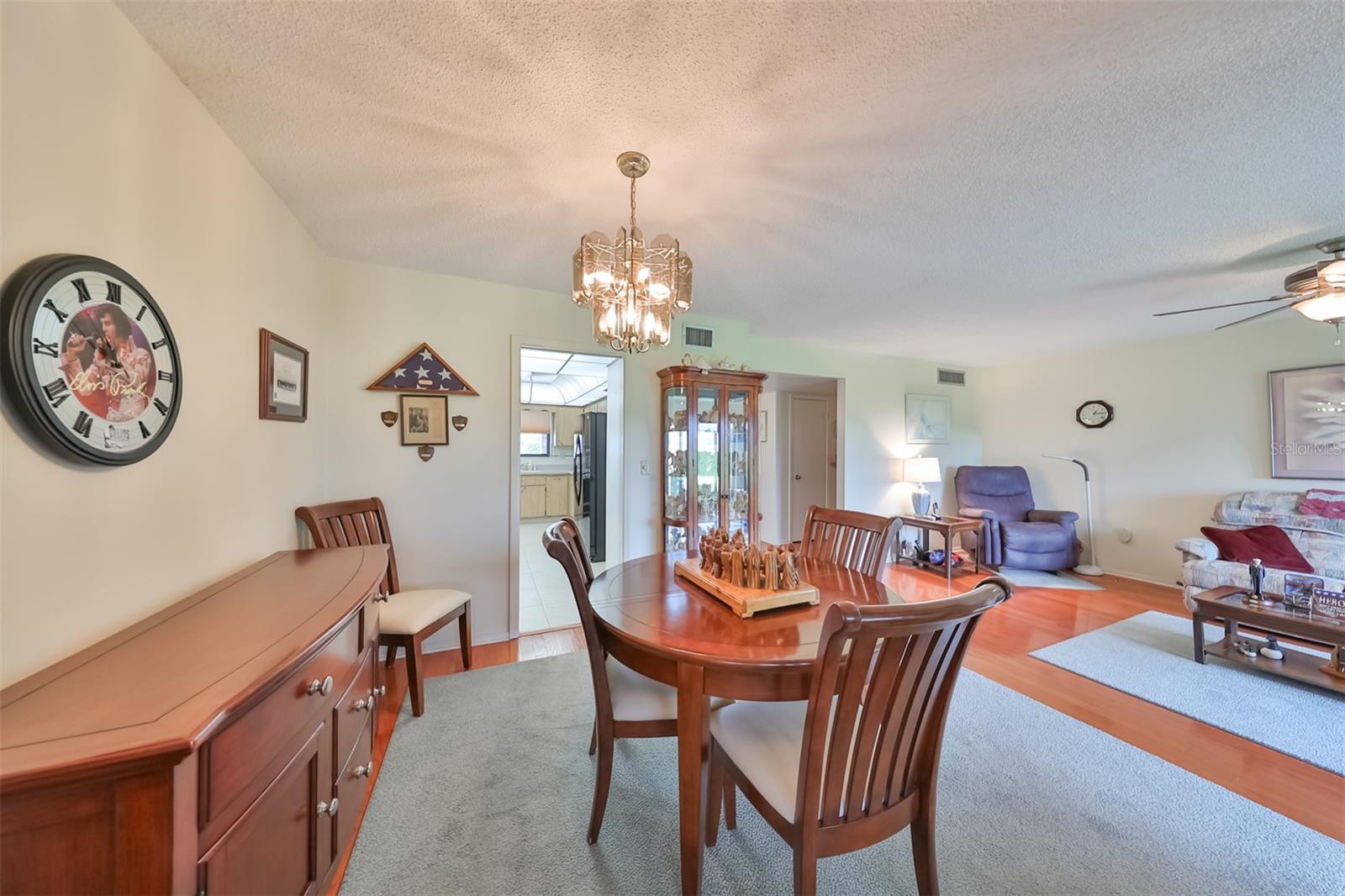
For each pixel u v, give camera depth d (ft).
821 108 4.68
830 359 15.92
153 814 2.21
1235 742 6.49
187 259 4.42
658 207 6.61
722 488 11.42
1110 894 4.25
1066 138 5.09
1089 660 8.98
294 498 6.98
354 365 8.60
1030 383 17.48
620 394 11.31
